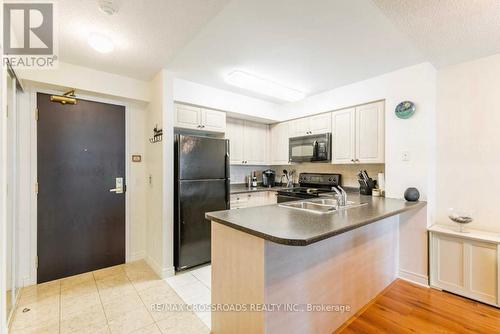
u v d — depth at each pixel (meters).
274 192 3.84
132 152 3.09
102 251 2.87
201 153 2.88
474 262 2.13
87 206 2.77
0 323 1.38
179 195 2.70
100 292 2.31
